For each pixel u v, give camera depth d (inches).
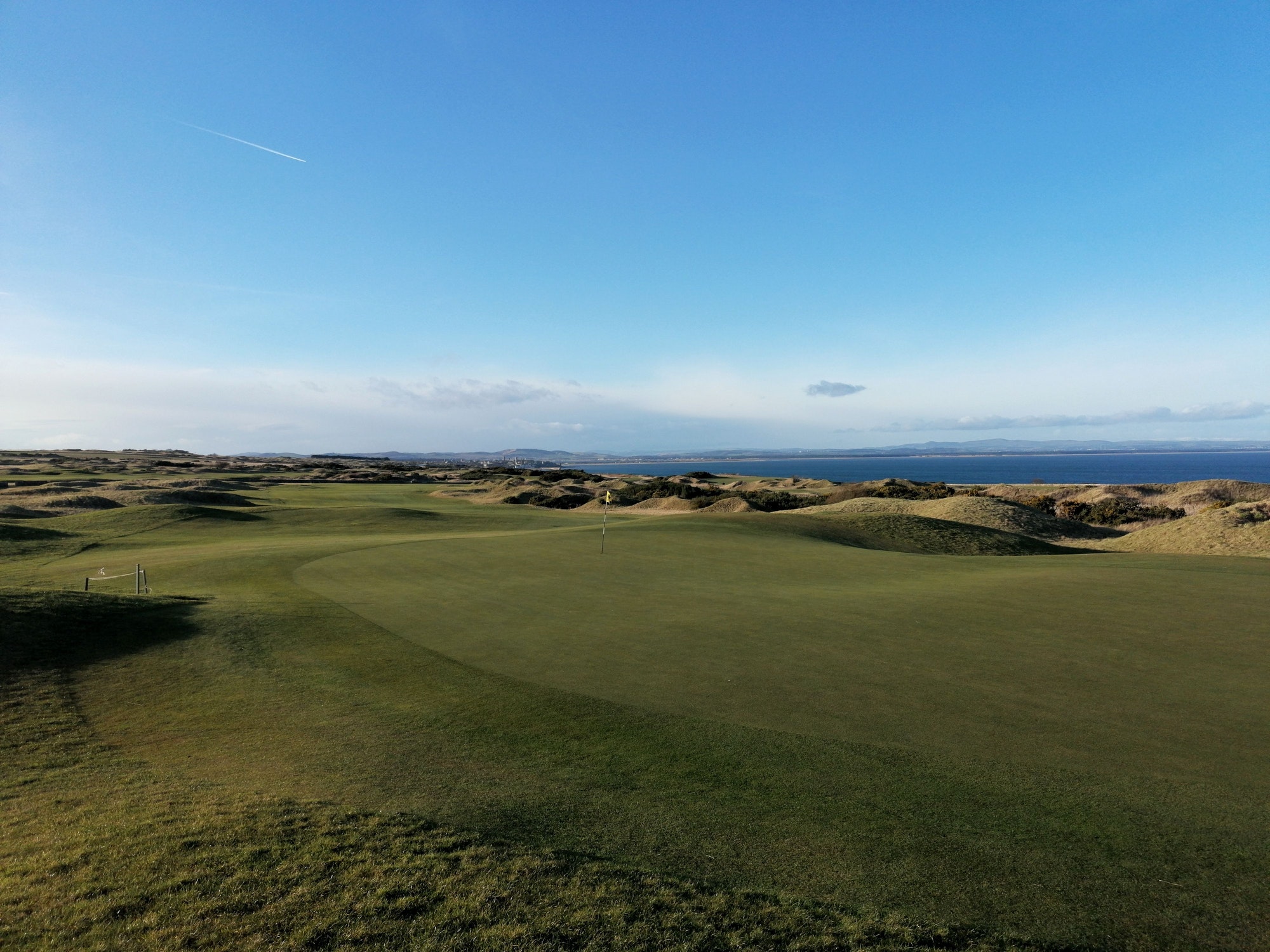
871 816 272.7
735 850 247.0
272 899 207.5
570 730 368.8
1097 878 230.7
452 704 414.0
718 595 721.0
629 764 324.8
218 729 387.2
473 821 265.4
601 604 683.4
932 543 1366.9
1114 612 615.5
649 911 206.8
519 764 327.0
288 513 1910.7
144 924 195.6
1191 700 397.1
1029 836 257.1
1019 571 873.5
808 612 631.2
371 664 498.6
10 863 229.9
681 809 278.8
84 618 601.9
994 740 345.7
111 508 1985.7
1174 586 728.3
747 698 410.6
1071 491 2728.8
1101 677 438.9
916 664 470.9
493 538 1214.3
